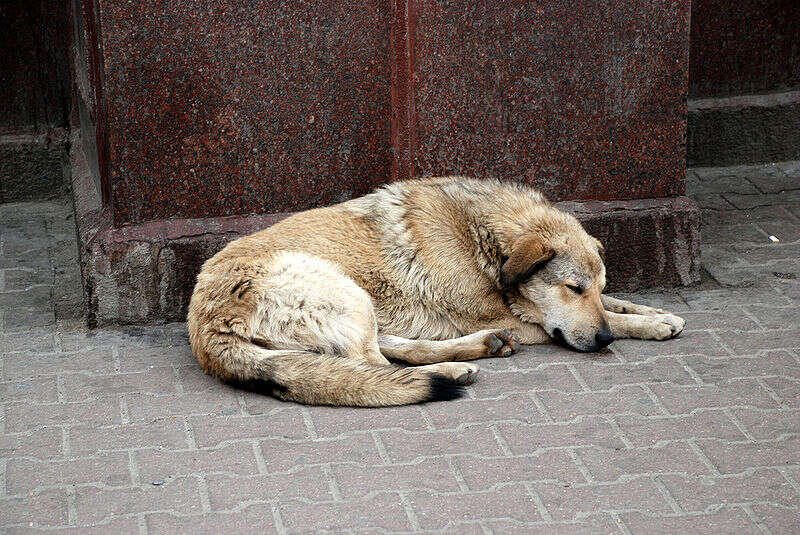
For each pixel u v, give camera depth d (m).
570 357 4.12
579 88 4.43
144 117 4.24
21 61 5.04
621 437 3.76
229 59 4.26
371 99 4.38
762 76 5.41
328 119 4.36
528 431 3.78
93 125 4.51
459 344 4.09
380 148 4.42
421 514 3.50
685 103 4.49
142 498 3.55
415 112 4.37
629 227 4.50
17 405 3.88
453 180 4.28
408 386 3.84
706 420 3.82
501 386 3.97
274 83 4.30
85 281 4.27
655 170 4.52
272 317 3.94
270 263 4.01
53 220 5.01
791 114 5.42
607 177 4.51
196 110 4.27
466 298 4.16
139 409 3.87
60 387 3.96
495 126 4.42
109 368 4.06
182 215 4.33
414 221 4.15
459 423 3.81
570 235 4.12
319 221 4.18
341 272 4.09
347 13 4.30
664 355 4.12
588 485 3.59
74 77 5.02
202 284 4.03
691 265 4.55
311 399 3.87
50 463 3.66
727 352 4.13
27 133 5.12
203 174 4.32
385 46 4.34
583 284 4.09
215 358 3.94
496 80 4.39
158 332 4.27
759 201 5.13
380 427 3.79
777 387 3.96
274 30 4.27
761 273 4.61
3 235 4.88
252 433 3.77
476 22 4.33
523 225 4.14
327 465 3.65
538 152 4.46
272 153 4.35
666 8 4.41
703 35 5.33
